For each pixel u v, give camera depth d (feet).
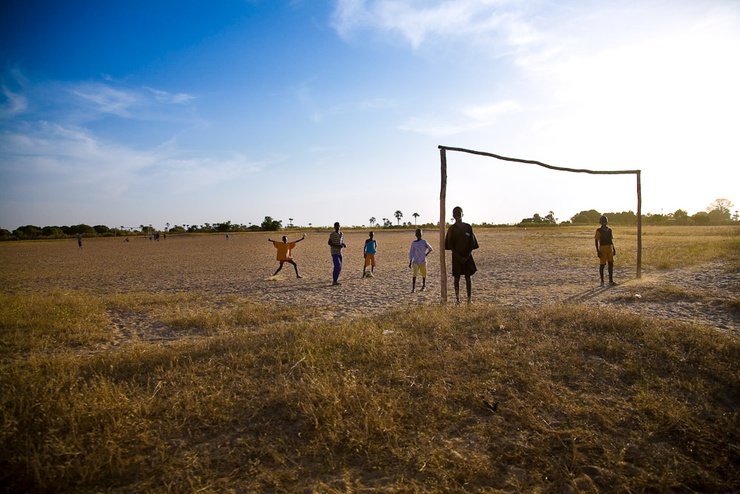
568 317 19.94
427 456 9.57
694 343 16.03
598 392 12.72
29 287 46.68
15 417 10.69
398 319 22.12
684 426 10.67
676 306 24.77
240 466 9.38
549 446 10.01
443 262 26.99
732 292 28.07
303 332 18.67
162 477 8.95
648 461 9.42
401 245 127.54
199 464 9.41
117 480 8.90
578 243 100.17
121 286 46.11
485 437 10.43
